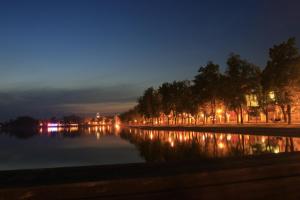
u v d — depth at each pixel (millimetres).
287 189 6613
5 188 4738
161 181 5613
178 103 129125
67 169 6594
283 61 71250
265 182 6441
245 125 87250
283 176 6664
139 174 5840
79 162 38031
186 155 38312
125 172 6129
